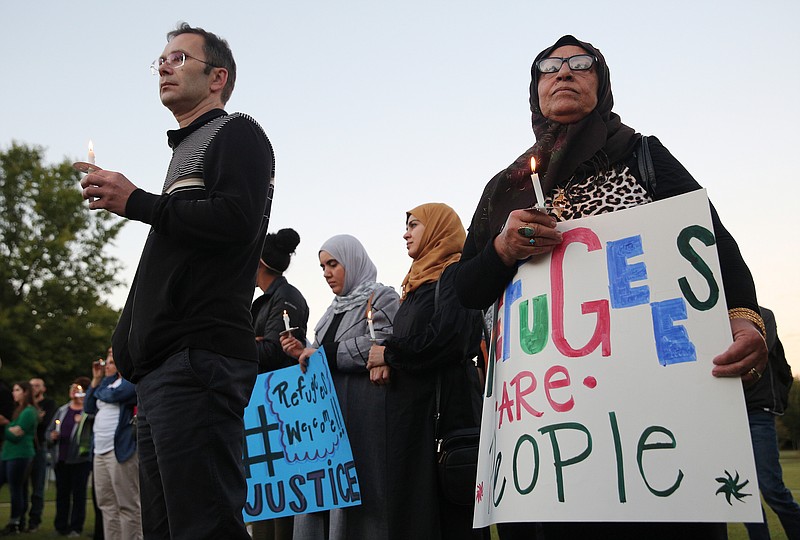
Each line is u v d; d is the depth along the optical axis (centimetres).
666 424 192
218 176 269
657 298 202
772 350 491
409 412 389
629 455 193
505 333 226
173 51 305
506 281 233
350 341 439
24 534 978
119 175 266
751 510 179
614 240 212
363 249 497
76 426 954
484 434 237
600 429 197
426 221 437
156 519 277
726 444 185
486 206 257
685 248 203
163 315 259
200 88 305
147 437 280
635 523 207
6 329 3397
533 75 254
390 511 383
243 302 274
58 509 966
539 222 216
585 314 209
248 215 266
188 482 250
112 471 667
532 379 211
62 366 3481
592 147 230
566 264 216
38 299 3628
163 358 259
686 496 185
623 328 203
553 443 202
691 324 197
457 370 395
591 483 194
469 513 385
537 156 239
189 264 263
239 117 286
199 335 259
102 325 3659
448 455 377
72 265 3791
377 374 395
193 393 255
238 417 265
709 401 190
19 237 3769
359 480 425
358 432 432
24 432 1020
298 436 447
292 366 457
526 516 200
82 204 3844
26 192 3812
